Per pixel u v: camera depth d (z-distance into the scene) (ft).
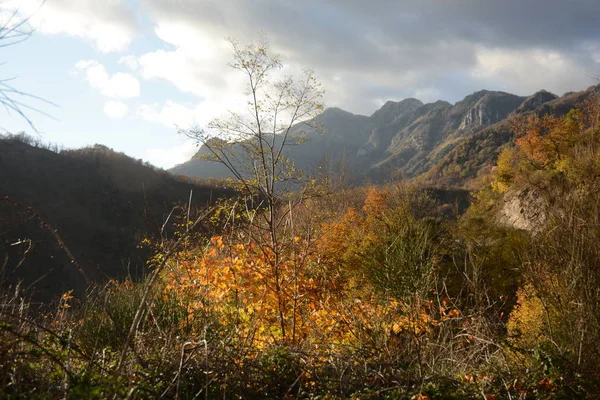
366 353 12.96
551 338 13.30
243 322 15.87
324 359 12.61
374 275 25.85
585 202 15.47
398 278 21.18
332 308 17.51
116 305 14.92
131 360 9.63
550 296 13.88
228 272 16.79
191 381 10.28
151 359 10.36
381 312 17.42
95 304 14.88
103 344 13.12
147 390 8.51
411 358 13.48
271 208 18.53
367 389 10.85
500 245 50.62
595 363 12.01
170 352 10.83
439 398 11.10
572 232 14.30
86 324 13.97
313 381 11.30
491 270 35.42
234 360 11.25
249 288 16.78
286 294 16.79
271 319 16.76
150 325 12.87
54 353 9.21
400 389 11.02
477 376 12.49
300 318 17.04
